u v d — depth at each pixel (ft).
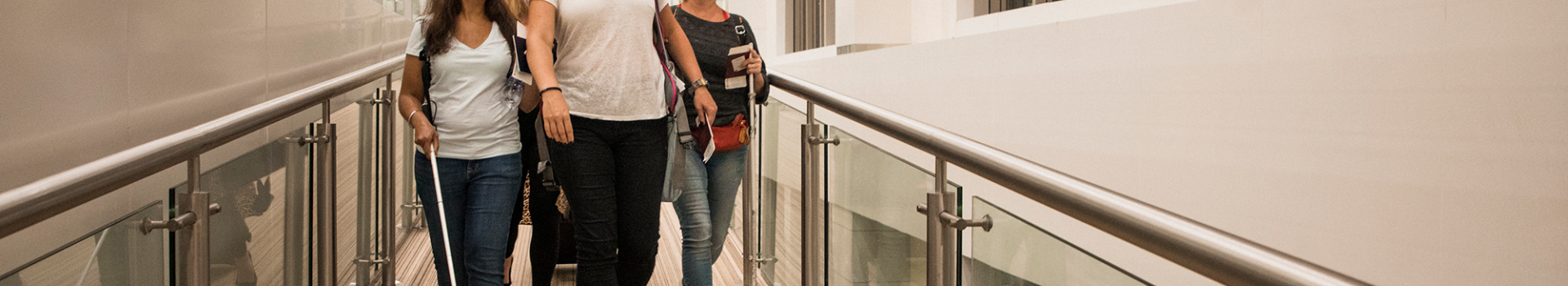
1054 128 10.00
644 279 7.67
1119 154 8.72
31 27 5.28
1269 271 2.66
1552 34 4.74
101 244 4.42
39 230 5.55
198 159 5.39
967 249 6.03
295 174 7.61
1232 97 7.13
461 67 8.01
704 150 8.42
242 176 6.19
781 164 10.50
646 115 7.33
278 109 6.47
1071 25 9.57
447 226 8.43
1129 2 8.48
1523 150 4.91
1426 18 5.48
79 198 3.94
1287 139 6.55
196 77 7.45
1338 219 6.15
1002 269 4.75
